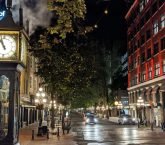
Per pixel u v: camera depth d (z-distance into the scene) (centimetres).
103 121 9188
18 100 1241
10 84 1184
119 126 6388
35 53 3084
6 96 1245
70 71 3069
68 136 3691
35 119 7469
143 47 7881
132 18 8981
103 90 10481
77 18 1394
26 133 4034
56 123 6644
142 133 4422
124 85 10431
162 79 6319
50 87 3878
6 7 1220
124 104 9538
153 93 6925
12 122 1172
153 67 7000
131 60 9250
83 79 3628
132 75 9100
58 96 5175
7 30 1172
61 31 1266
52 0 1220
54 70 3266
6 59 1170
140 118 7644
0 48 1172
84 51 3092
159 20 6569
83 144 2870
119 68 10375
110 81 10438
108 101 10562
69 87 3684
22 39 1202
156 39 6800
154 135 4044
